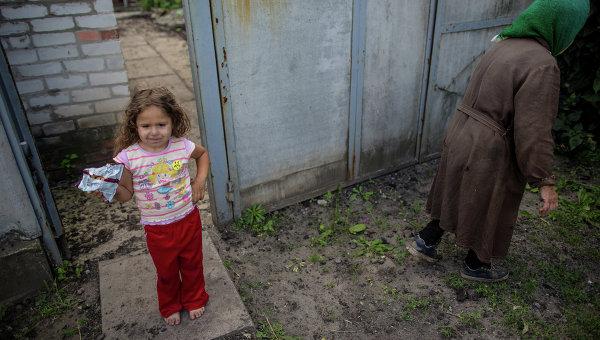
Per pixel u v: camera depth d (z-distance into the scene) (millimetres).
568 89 4250
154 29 9234
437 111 4000
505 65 2131
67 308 2523
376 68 3398
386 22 3270
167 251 2129
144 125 1856
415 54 3568
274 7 2734
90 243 3070
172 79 6281
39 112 3594
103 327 2322
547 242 3094
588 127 4301
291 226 3266
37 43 3383
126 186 1946
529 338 2346
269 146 3154
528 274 2791
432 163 4191
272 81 2943
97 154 3975
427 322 2453
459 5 3586
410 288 2699
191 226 2170
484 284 2697
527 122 2027
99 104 3801
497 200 2309
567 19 2070
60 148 3787
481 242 2441
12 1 3193
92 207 3477
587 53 4027
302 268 2855
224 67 2682
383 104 3604
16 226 2471
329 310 2533
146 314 2404
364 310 2537
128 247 3037
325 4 2932
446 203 2498
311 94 3166
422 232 2816
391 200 3609
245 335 2330
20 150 2342
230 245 3051
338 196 3637
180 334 2281
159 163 1990
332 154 3523
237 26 2643
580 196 3508
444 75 3846
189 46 2572
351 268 2850
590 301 2578
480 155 2268
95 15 3508
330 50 3100
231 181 3061
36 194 2482
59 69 3539
